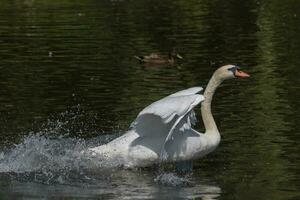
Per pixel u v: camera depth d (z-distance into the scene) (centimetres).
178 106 1188
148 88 1912
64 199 1098
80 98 1784
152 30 3153
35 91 1870
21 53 2500
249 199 1086
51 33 3014
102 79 2034
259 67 2208
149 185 1170
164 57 2364
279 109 1634
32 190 1143
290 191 1116
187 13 3834
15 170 1250
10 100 1766
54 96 1811
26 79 2031
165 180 1195
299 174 1200
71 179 1206
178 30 3158
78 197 1107
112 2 4428
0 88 1909
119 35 2983
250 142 1386
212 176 1211
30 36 2923
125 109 1666
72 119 1579
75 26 3256
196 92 1246
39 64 2275
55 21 3466
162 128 1253
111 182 1188
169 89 1897
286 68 2170
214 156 1320
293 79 1994
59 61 2336
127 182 1188
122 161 1265
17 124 1536
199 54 2502
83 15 3738
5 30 3117
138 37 2933
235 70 1352
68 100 1762
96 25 3303
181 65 2283
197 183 1177
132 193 1126
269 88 1880
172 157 1262
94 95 1820
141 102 1738
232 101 1736
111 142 1285
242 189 1135
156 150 1253
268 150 1333
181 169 1259
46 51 2541
